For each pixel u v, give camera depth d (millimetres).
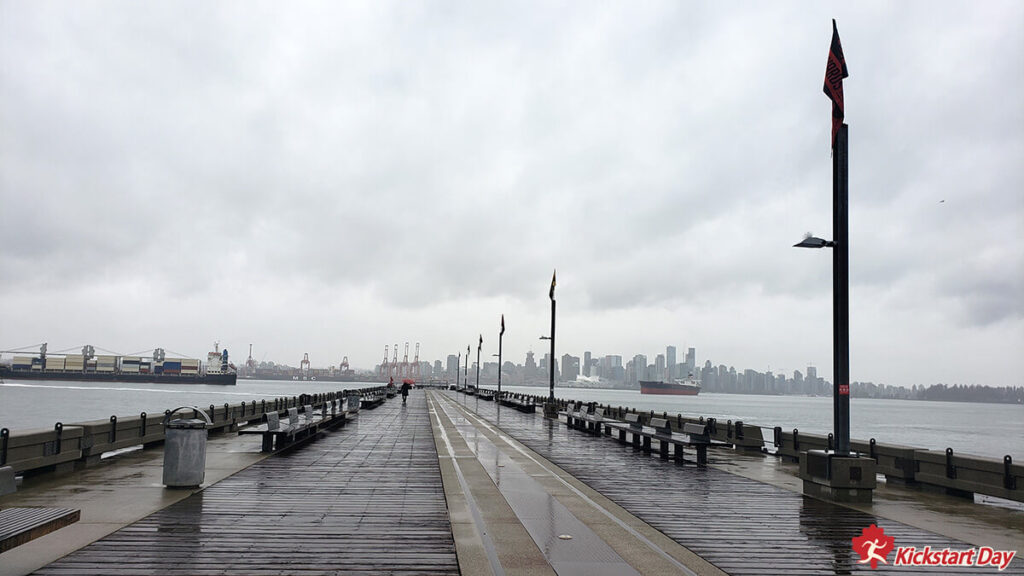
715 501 11141
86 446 12961
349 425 26875
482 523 8820
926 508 10766
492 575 6586
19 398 128875
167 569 6566
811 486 11727
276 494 10656
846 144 12062
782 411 167875
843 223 11844
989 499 14727
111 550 7180
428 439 20812
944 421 148625
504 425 28625
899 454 13094
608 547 7797
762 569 7176
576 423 28328
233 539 7746
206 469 13242
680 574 6840
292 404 33375
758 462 16875
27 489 10680
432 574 6598
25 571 6418
